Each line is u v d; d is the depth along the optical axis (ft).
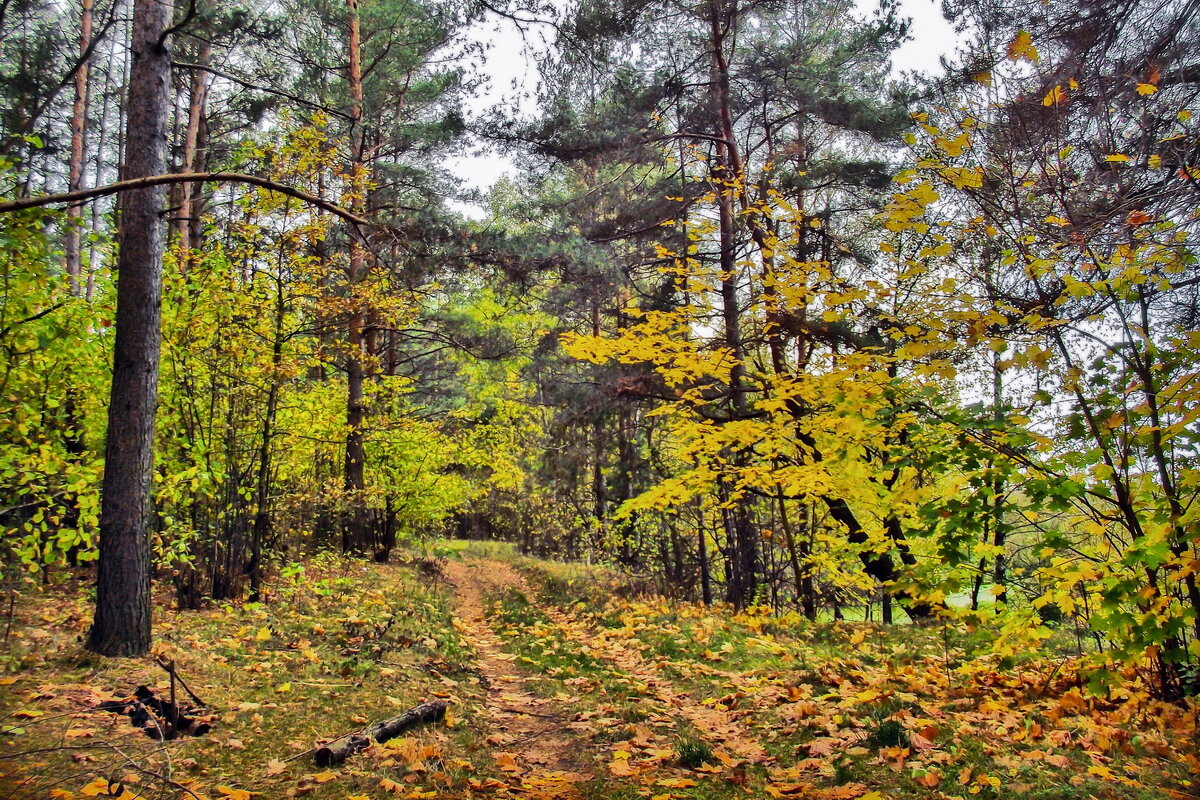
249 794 11.79
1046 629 14.14
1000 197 15.40
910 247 21.47
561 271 46.55
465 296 68.33
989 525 14.23
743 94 43.65
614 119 41.27
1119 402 13.76
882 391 15.01
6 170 16.56
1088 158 15.61
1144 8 14.12
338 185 35.17
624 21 37.14
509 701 21.29
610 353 22.38
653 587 49.93
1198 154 14.30
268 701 16.89
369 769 13.50
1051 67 15.40
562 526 81.76
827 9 45.50
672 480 23.00
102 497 18.99
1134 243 13.48
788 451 22.41
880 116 38.81
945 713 16.48
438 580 52.85
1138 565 12.64
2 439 21.07
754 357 33.86
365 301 37.73
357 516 50.31
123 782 11.59
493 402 75.87
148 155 19.57
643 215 46.39
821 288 19.08
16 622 20.44
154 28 19.53
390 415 52.49
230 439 30.68
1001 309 15.66
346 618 28.35
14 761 11.85
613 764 14.42
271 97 46.78
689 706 19.79
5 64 49.78
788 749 15.06
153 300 19.77
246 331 30.68
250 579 31.19
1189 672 16.14
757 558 42.52
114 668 17.12
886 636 28.04
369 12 48.26
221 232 33.76
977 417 14.39
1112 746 13.61
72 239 42.57
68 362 22.95
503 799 12.68
